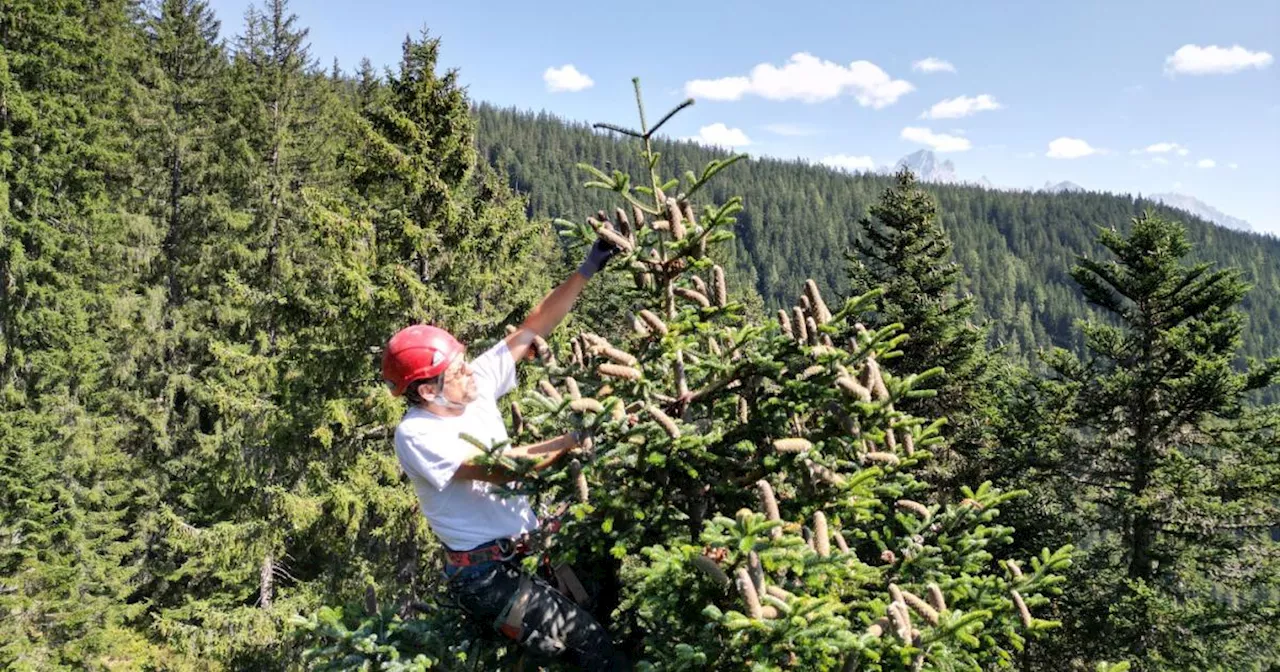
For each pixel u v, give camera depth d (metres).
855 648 2.67
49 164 15.88
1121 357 15.10
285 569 18.94
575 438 3.08
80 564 16.19
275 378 13.50
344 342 12.61
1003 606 3.53
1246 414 14.04
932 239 18.48
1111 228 14.80
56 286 16.27
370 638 3.17
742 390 3.52
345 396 12.89
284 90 24.25
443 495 3.11
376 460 12.80
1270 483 13.21
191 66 27.16
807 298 3.46
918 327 17.16
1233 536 13.91
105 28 21.27
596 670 3.21
